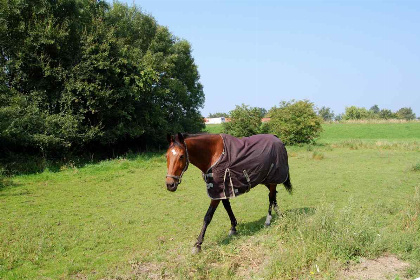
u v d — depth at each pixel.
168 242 6.62
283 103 28.69
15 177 12.88
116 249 6.30
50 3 16.22
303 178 13.73
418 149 25.09
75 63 16.62
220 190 5.84
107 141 18.08
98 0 20.22
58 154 16.11
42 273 5.25
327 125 54.50
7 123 13.26
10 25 15.43
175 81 25.03
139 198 10.59
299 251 5.09
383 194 10.50
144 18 24.83
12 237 6.77
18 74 15.69
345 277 4.57
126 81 17.67
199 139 5.84
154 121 21.72
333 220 5.91
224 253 5.45
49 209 9.11
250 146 6.27
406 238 5.62
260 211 8.85
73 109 16.53
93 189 11.71
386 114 93.19
